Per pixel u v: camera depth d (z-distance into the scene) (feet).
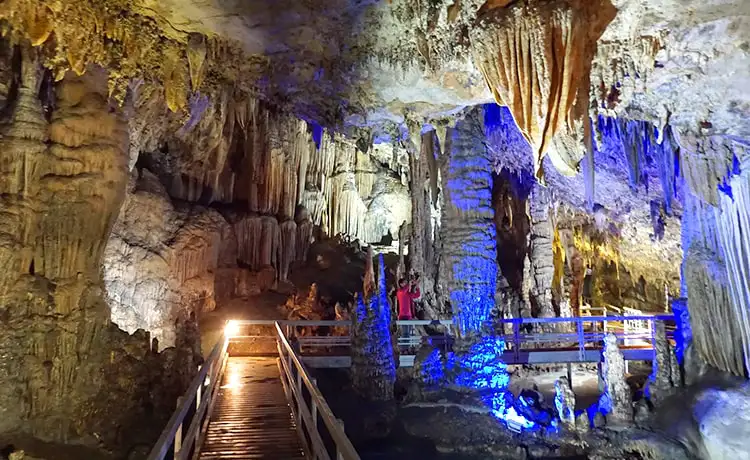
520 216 51.75
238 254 45.06
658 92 21.21
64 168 23.45
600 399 30.48
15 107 22.85
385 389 28.32
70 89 24.11
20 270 22.18
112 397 22.91
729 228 25.68
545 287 46.26
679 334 31.86
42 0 18.44
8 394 20.53
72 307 22.94
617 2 16.11
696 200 28.19
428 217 42.57
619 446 26.43
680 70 19.47
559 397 28.76
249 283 44.55
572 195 46.06
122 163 25.12
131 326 31.42
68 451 20.75
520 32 16.28
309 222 52.54
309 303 43.04
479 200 29.22
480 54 17.29
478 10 17.20
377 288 29.99
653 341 35.04
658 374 30.19
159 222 35.63
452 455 24.70
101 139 24.27
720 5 15.94
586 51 17.74
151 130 33.01
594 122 21.02
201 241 38.65
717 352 27.71
